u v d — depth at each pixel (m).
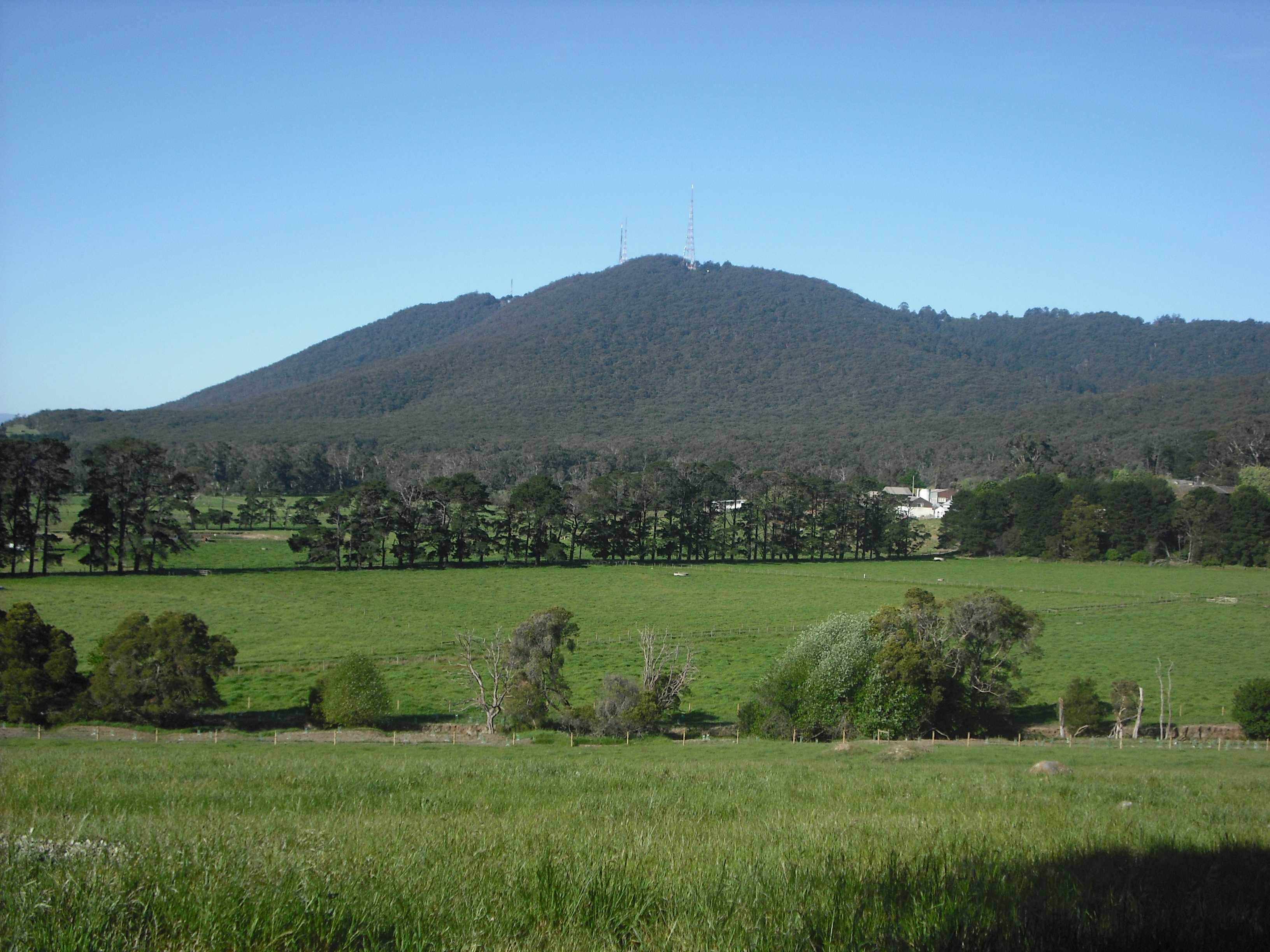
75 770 20.05
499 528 126.88
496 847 9.30
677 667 56.50
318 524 120.44
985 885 7.96
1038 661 64.31
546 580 111.44
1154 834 11.67
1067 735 45.94
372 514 117.00
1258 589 104.56
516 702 44.53
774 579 115.50
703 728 47.06
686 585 108.00
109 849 8.52
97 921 6.26
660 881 7.71
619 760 31.09
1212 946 6.69
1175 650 69.00
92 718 42.66
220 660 44.06
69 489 105.38
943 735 44.12
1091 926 6.85
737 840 10.43
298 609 83.19
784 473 154.12
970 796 16.45
